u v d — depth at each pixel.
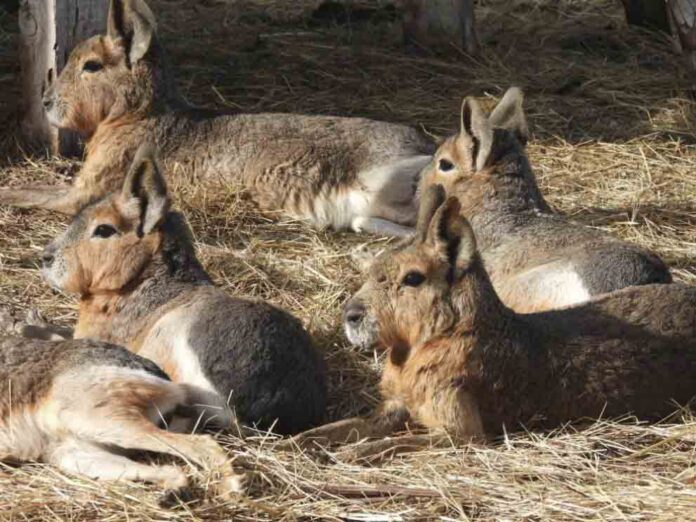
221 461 10.88
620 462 11.66
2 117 20.33
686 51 21.66
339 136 18.16
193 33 24.83
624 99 22.23
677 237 17.39
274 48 23.92
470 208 14.98
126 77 18.08
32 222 17.41
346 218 18.08
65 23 19.02
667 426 12.23
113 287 12.98
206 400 11.82
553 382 12.09
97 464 11.22
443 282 11.91
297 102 21.66
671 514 10.59
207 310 12.34
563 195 18.62
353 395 13.33
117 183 17.98
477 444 11.88
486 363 11.91
